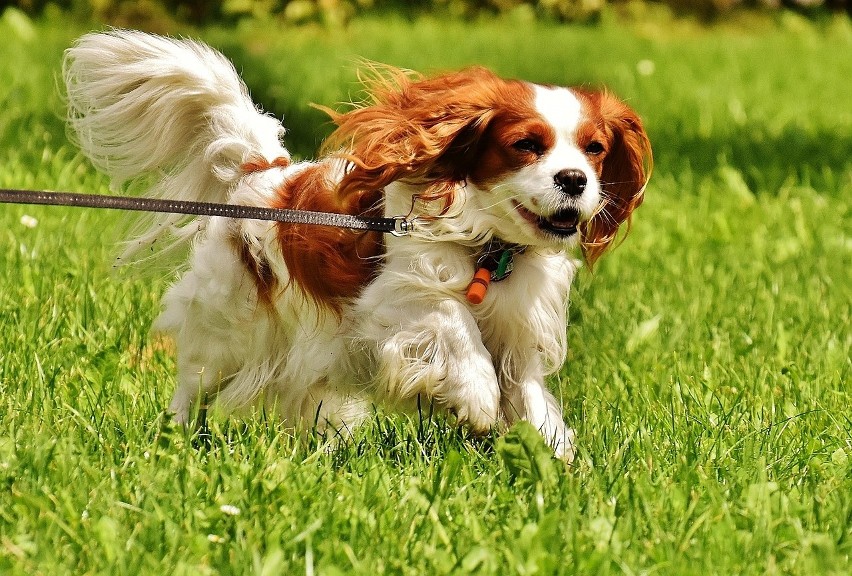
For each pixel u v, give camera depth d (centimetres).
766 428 566
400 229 524
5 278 762
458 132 519
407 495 459
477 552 412
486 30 2153
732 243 969
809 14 2481
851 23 2464
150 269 651
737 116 1438
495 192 520
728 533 440
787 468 520
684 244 962
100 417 554
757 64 1883
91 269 776
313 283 554
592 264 589
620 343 712
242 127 608
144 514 441
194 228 615
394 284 532
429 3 2295
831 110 1530
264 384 596
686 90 1600
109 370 616
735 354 698
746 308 783
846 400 621
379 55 1789
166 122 612
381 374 539
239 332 591
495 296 539
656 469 512
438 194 523
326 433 585
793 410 596
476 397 522
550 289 550
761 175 1141
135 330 689
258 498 461
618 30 2239
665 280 845
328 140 550
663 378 639
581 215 508
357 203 546
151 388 617
